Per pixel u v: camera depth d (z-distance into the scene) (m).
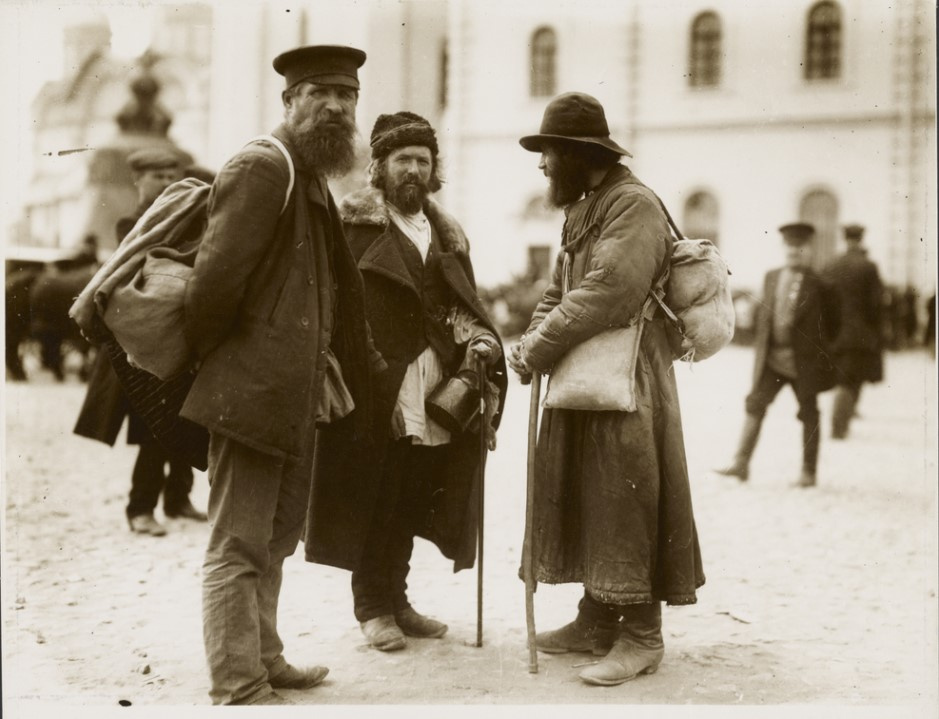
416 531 3.97
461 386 3.81
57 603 4.34
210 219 3.04
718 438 9.23
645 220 3.51
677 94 25.59
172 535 5.70
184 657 3.69
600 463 3.51
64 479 7.14
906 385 13.08
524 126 26.03
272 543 3.29
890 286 18.33
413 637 3.97
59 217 17.42
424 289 3.88
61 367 11.53
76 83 18.27
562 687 3.43
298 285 3.11
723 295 3.61
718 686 3.43
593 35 25.61
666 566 3.52
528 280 24.23
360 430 3.43
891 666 3.63
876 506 6.50
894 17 23.59
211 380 3.04
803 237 7.50
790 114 25.02
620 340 3.51
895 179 24.22
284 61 3.23
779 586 4.74
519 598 4.60
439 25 26.34
